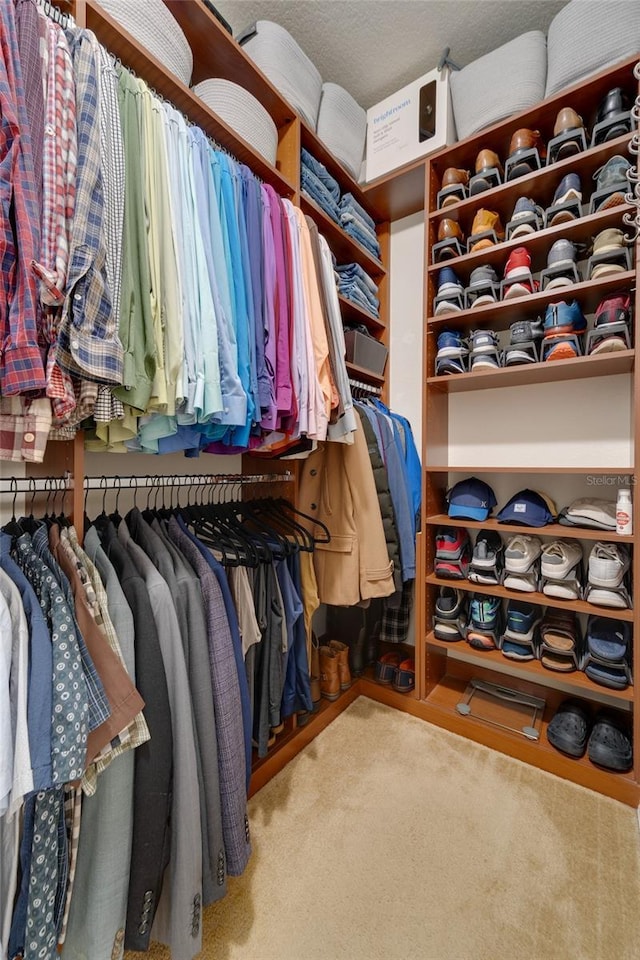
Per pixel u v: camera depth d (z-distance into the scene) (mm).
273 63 1360
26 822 604
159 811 700
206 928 854
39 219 578
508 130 1476
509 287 1474
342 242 1727
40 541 752
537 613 1559
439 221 1680
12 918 604
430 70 1686
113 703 625
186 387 787
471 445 1823
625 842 1065
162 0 999
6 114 547
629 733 1355
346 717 1613
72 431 748
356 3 1402
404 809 1167
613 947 824
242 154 1183
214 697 841
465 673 1798
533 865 1002
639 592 1198
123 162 725
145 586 737
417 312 1996
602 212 1263
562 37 1337
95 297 620
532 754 1347
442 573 1650
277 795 1211
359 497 1376
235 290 927
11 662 551
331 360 1205
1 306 541
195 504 1267
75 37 698
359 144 1782
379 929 857
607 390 1523
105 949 634
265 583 1129
